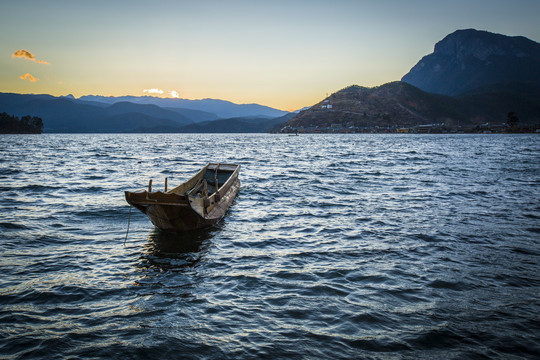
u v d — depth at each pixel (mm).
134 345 6223
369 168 39125
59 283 8906
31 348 6090
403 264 10211
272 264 10297
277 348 6109
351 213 17141
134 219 15711
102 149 83312
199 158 55844
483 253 11148
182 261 10570
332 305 7711
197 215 12883
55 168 37781
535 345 6195
